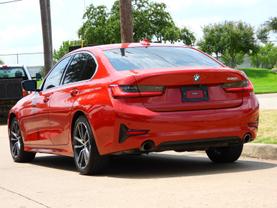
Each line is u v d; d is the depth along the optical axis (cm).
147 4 5609
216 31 8262
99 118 771
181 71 762
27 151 1028
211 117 768
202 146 778
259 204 580
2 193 715
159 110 752
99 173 823
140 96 749
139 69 790
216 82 782
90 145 797
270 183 691
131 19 1522
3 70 2195
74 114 833
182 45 900
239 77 799
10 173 894
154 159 984
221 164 880
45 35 2562
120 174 816
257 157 948
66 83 895
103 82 786
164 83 756
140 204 603
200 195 631
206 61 848
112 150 765
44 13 2555
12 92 2088
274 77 7588
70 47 1939
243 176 747
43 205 627
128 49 853
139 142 744
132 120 742
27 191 718
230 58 8344
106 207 598
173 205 590
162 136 747
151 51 853
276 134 1048
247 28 8225
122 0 1517
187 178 750
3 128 1873
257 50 8294
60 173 866
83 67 861
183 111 760
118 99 752
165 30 5581
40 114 945
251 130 801
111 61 816
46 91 950
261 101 2331
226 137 781
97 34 5728
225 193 637
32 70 4919
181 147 765
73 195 673
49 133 922
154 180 747
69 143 861
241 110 789
